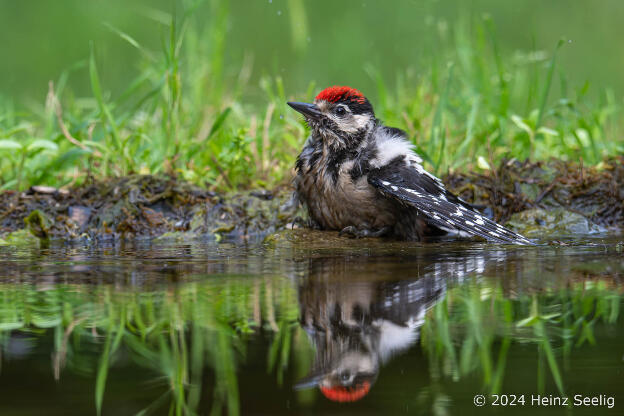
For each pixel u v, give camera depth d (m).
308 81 20.25
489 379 4.63
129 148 12.18
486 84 14.60
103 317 5.73
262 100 17.77
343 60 21.92
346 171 10.02
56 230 10.45
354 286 6.66
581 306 6.00
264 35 23.03
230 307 5.97
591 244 9.29
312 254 8.55
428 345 5.09
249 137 12.90
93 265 7.85
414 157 10.37
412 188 9.78
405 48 22.08
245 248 9.20
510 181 11.50
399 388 4.47
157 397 4.39
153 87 13.94
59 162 11.52
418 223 9.95
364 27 23.56
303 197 10.45
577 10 24.59
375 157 10.05
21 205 10.75
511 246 9.19
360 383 4.53
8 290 6.60
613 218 11.19
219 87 14.91
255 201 11.06
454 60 16.17
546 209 11.12
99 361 4.90
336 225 10.41
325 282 6.81
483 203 11.34
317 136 10.49
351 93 10.32
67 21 23.00
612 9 24.59
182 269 7.55
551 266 7.59
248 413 4.17
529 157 12.52
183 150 12.48
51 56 21.59
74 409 4.19
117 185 11.00
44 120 16.53
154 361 4.85
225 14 15.18
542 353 4.98
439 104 12.59
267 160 12.77
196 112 13.86
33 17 23.23
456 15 21.45
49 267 7.74
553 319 5.67
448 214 9.44
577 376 4.66
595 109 14.31
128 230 10.56
